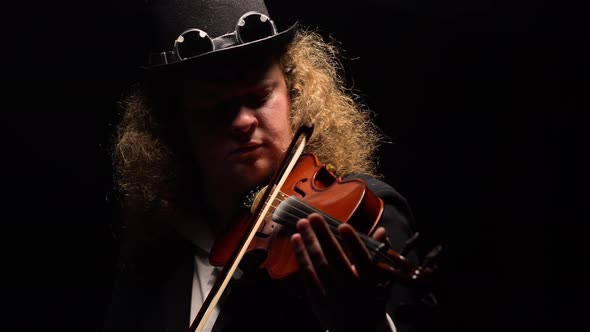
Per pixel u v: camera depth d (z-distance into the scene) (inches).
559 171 208.7
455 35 212.7
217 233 99.1
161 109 102.6
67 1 215.2
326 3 207.5
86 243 222.5
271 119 92.4
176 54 93.6
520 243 205.2
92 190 221.6
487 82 213.0
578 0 209.5
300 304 86.5
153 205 102.6
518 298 200.2
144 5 98.8
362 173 95.3
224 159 93.1
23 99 219.6
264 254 85.7
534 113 212.2
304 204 80.6
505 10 211.8
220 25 94.0
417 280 63.6
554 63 212.1
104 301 221.6
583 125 209.8
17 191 221.3
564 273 201.3
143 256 102.8
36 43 217.3
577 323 195.8
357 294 68.8
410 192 210.4
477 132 212.1
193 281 97.3
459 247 206.7
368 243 68.2
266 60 92.8
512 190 208.8
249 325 87.9
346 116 104.3
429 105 212.8
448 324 197.3
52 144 220.8
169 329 95.3
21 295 220.5
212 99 92.0
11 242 221.0
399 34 211.5
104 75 218.4
